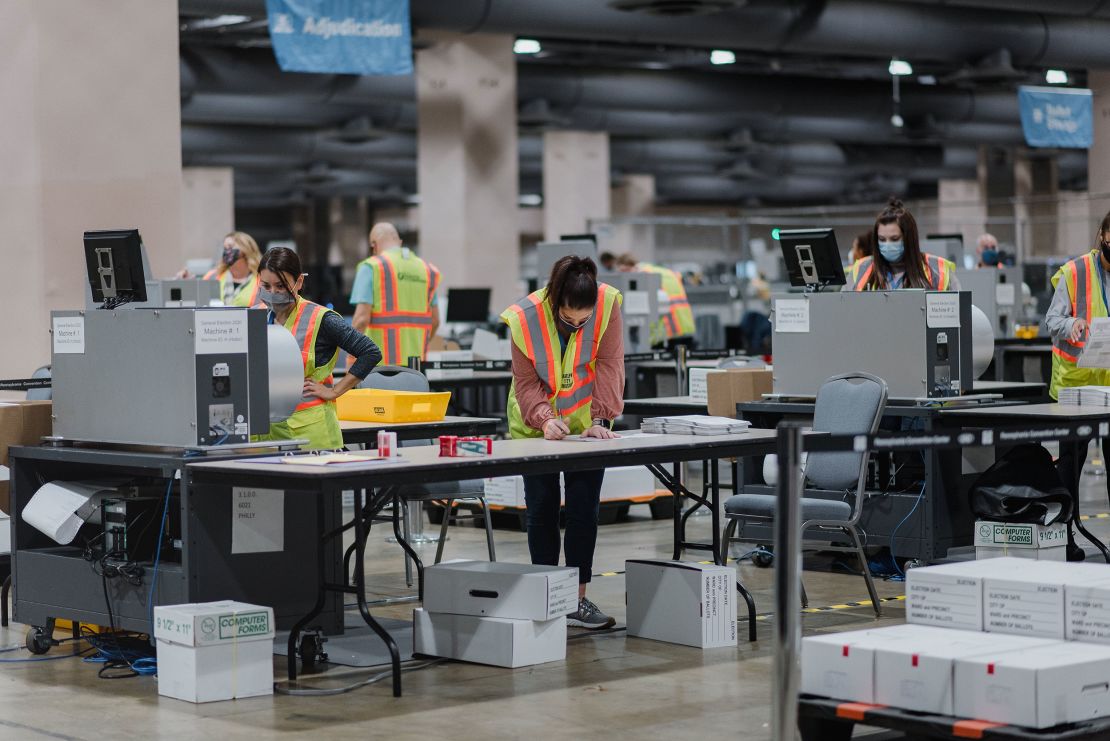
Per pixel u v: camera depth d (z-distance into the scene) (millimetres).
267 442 4898
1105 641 3717
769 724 4184
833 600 6062
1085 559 6457
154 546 5094
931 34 16469
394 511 6113
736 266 22766
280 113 20422
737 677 4781
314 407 5488
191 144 23484
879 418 5711
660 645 5297
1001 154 27688
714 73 20953
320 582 4809
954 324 6371
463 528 8492
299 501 5113
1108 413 6027
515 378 5488
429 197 18172
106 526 5094
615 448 4926
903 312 6320
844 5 15773
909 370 6324
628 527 8398
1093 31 17672
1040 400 7004
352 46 12680
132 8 9195
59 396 5184
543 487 5484
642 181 30594
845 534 6582
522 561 7207
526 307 5418
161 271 9344
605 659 5070
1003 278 13195
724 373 6957
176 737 4137
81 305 9078
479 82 18016
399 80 19266
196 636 4508
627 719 4270
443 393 6379
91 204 9094
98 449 5121
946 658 3543
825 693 3764
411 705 4461
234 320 4766
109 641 5391
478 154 18047
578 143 25125
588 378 5488
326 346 5535
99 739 4129
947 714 3543
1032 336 12719
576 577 5141
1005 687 3451
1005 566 4141
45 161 8930
